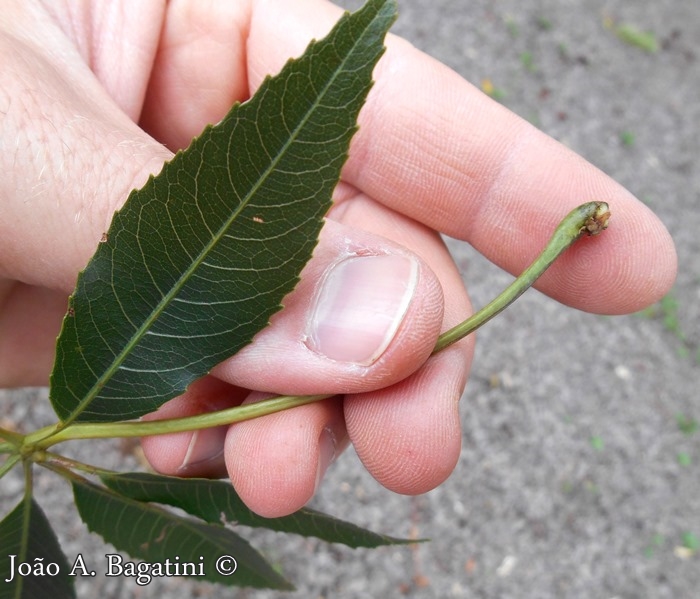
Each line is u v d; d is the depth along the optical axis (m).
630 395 0.35
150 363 0.10
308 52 0.08
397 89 0.15
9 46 0.11
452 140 0.15
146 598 0.26
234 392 0.14
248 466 0.12
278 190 0.09
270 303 0.10
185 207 0.09
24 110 0.11
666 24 0.49
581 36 0.45
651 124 0.44
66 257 0.11
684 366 0.37
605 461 0.34
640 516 0.33
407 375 0.11
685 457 0.35
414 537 0.30
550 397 0.34
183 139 0.17
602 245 0.13
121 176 0.11
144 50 0.15
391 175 0.15
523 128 0.14
